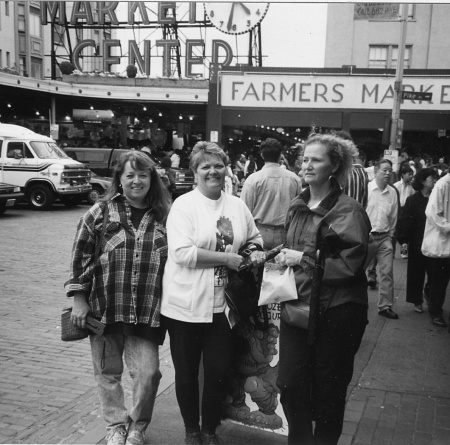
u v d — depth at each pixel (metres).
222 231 3.11
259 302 2.86
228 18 27.70
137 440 3.15
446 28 29.95
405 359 4.89
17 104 27.72
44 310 6.31
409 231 6.35
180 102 25.83
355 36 30.73
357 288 2.71
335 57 31.00
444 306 6.83
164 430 3.44
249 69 23.64
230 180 14.80
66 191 17.20
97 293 3.06
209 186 3.12
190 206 3.12
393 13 25.08
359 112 23.17
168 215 3.20
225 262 3.02
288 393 2.83
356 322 2.69
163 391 4.09
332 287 2.69
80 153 20.38
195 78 25.42
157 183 3.21
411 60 30.55
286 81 23.42
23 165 17.20
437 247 5.70
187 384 3.15
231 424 3.53
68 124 28.97
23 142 17.33
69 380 4.35
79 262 3.07
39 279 7.84
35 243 10.91
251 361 3.25
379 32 30.53
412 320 6.17
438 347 5.24
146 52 28.38
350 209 2.69
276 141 5.10
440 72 22.25
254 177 5.12
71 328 3.12
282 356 2.86
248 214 3.34
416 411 3.81
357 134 28.36
